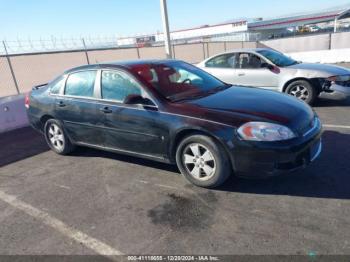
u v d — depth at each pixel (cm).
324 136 494
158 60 464
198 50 1703
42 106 513
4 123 750
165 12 1091
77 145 496
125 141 412
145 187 378
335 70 661
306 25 6203
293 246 251
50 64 1028
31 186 414
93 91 439
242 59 754
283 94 412
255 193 339
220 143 329
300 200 317
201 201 334
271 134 309
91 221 316
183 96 388
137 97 375
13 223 328
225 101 365
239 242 263
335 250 242
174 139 359
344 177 353
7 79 921
